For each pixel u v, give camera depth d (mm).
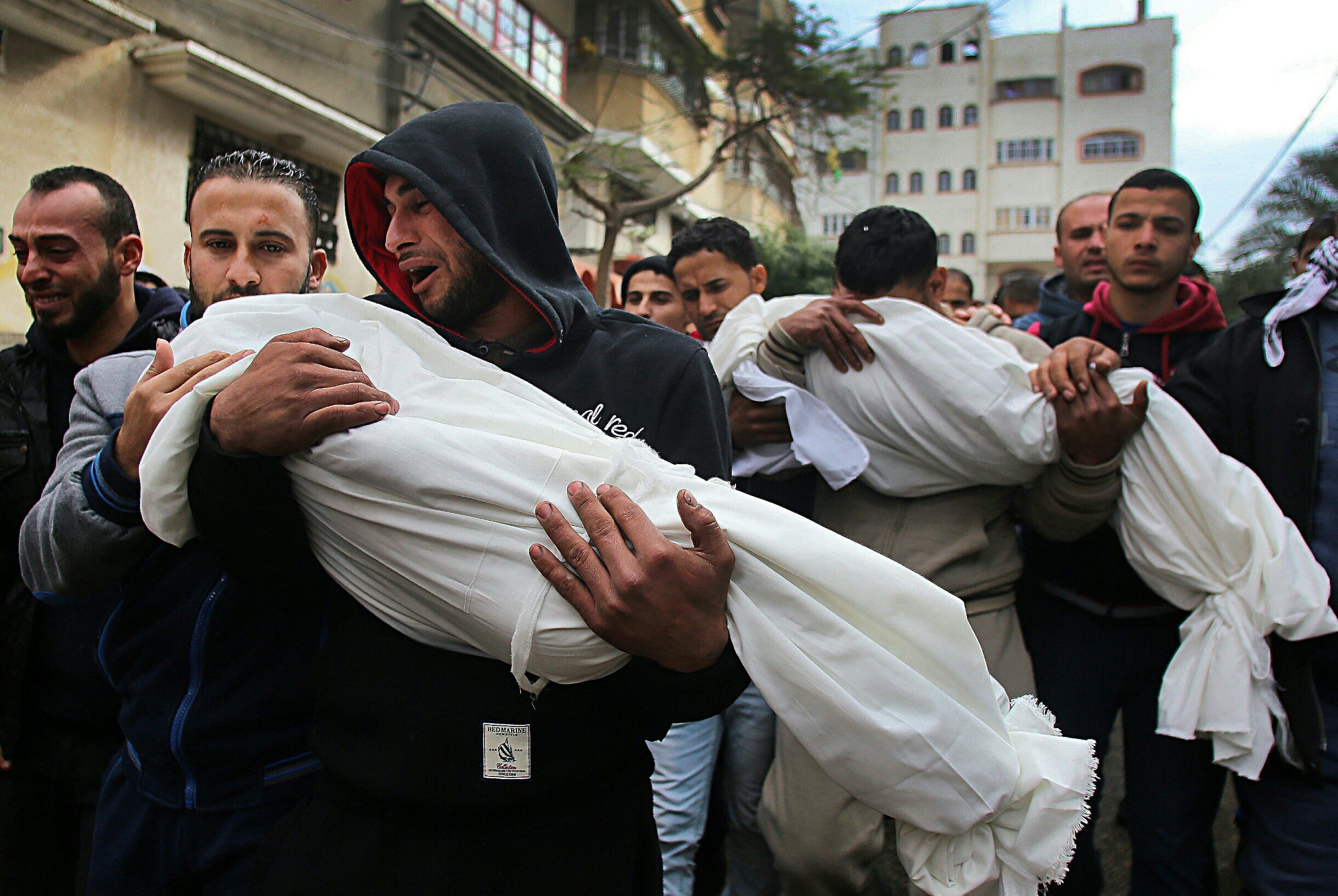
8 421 1916
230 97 7254
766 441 2141
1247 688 1896
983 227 34812
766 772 2361
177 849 1411
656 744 2332
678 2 16250
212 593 1392
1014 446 1924
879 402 2014
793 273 18547
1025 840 1189
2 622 1832
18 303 6086
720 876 2859
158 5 7047
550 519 1059
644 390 1352
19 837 1874
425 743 1145
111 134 6719
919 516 2109
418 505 1086
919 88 35219
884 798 1164
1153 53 33969
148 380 1290
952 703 1148
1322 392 2094
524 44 12430
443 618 1134
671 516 1129
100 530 1313
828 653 1120
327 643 1271
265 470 1118
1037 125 34625
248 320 1299
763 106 14172
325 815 1214
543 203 1372
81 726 1840
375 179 1467
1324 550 2059
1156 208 2479
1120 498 2035
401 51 9477
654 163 14273
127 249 1992
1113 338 2684
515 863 1170
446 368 1279
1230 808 3479
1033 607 2535
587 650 1080
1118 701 2371
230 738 1396
